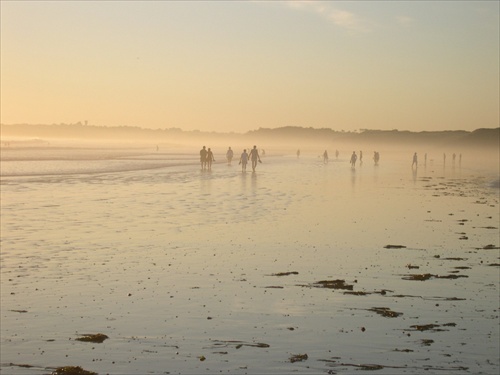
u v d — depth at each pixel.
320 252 17.52
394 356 9.45
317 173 57.28
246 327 10.78
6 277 14.02
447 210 28.55
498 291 13.31
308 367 9.00
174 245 18.27
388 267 15.65
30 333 10.37
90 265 15.39
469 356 9.47
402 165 86.31
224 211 26.36
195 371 8.84
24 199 30.30
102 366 8.99
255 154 54.62
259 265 15.70
